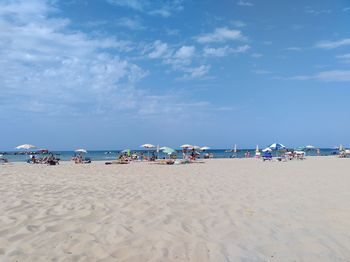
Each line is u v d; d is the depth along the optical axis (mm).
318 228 5719
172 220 6137
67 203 7598
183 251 4488
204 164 27234
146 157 36094
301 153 39500
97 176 15031
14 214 6293
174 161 28500
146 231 5379
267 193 9492
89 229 5395
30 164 28781
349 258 4344
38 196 8594
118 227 5543
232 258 4297
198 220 6180
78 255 4180
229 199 8430
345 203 7914
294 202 8047
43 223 5672
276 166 23562
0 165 26797
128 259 4113
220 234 5328
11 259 3973
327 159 37969
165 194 9211
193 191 9867
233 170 19250
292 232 5477
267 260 4254
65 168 21719
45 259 4008
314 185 11406
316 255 4449
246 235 5301
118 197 8594
